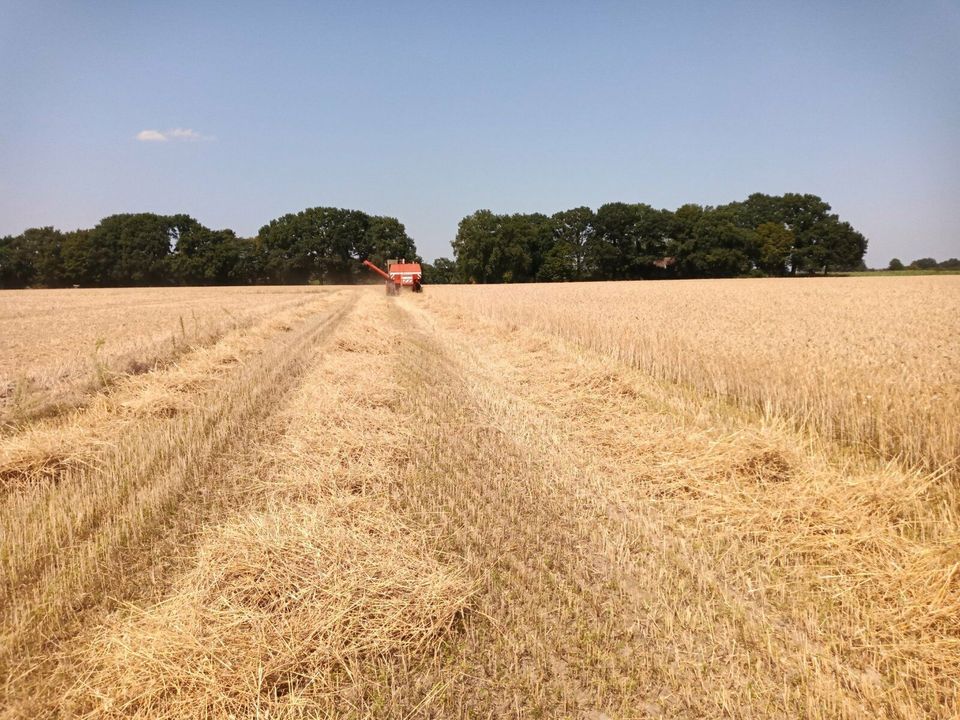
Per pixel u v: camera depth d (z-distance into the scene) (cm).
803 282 4928
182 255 8562
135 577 395
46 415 811
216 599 360
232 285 8862
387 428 737
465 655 327
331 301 3444
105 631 329
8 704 284
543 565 416
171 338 1466
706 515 496
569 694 294
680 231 8181
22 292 5972
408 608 356
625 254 8194
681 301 2545
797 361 911
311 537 420
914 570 381
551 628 346
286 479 560
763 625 347
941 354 991
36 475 569
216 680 292
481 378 1096
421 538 448
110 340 1596
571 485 568
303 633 330
